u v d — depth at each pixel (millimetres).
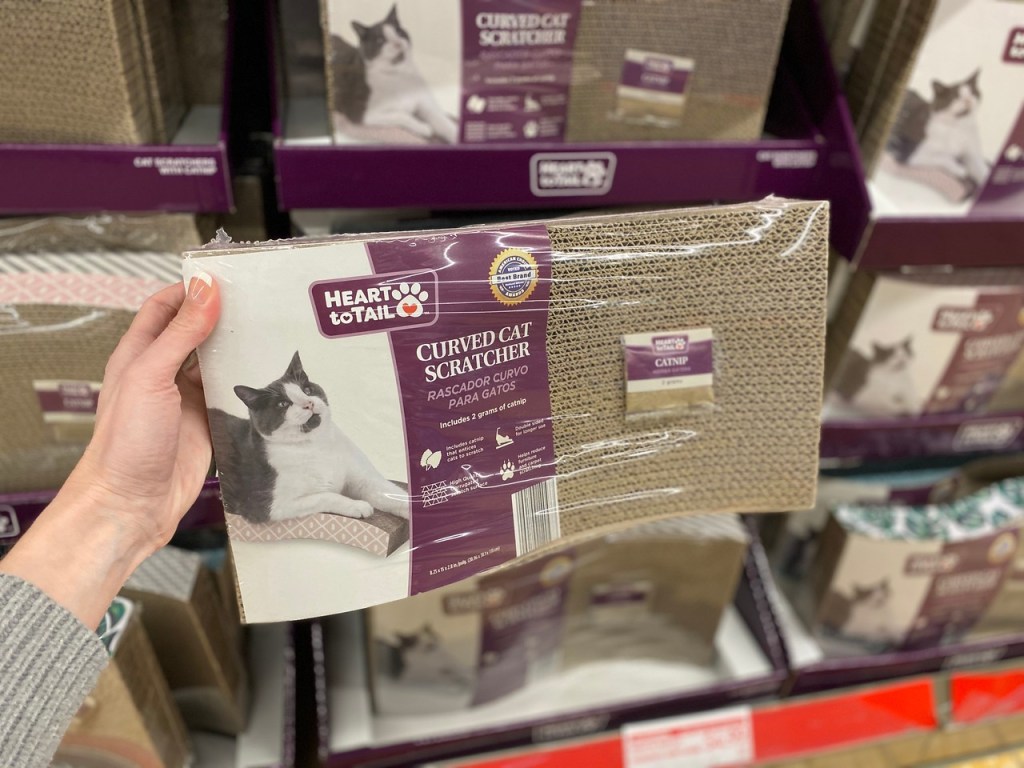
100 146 756
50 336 812
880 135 882
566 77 811
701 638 1282
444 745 1162
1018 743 1379
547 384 643
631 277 634
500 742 1195
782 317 677
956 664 1349
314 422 581
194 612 941
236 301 542
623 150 855
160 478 578
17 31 693
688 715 1255
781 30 817
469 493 640
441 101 805
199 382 646
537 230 602
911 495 1331
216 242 556
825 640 1315
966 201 917
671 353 663
